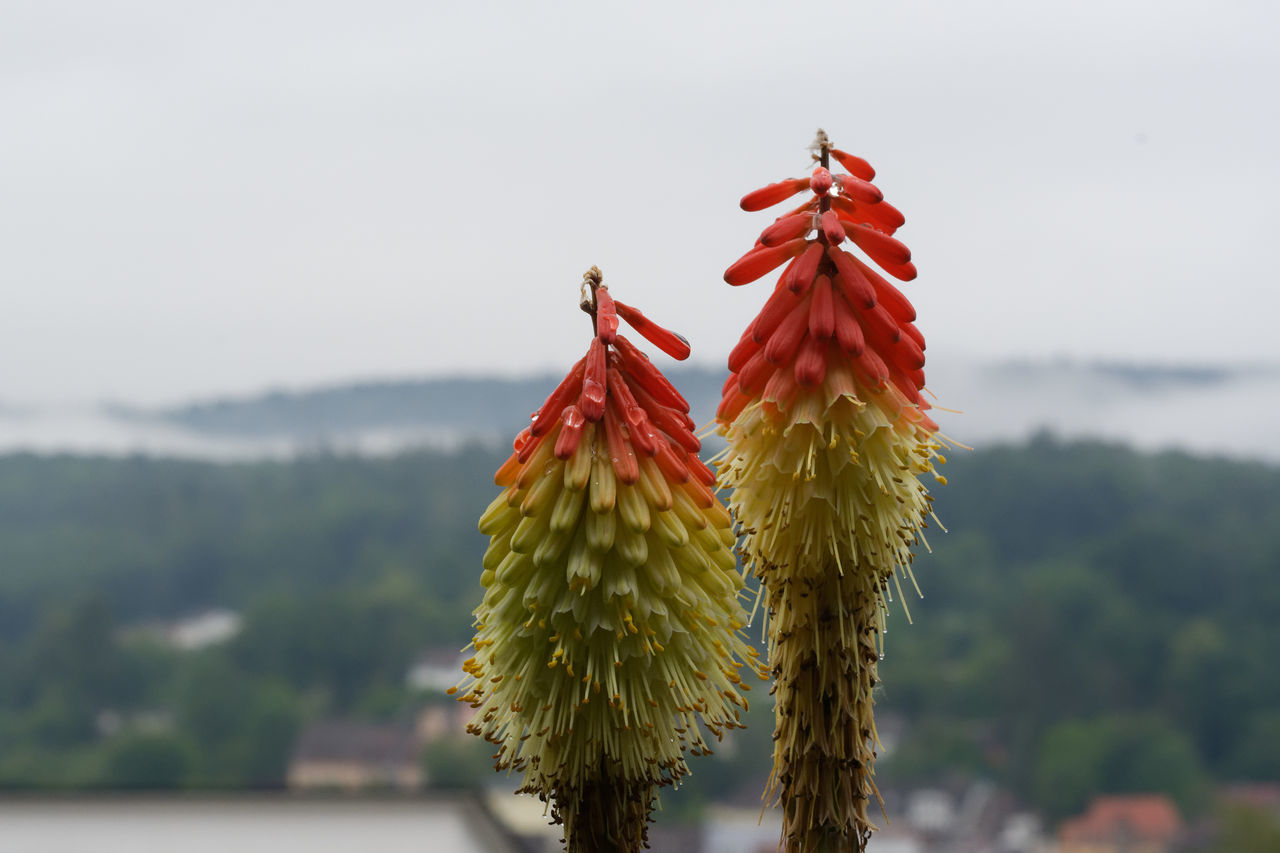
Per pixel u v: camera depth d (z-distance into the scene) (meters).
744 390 3.09
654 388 3.11
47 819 11.22
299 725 40.44
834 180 3.07
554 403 3.06
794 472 3.02
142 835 10.96
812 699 3.08
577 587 2.93
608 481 2.94
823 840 3.05
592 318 3.13
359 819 11.32
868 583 3.11
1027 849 31.89
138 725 43.00
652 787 3.16
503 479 3.17
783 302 3.07
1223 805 32.47
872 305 2.99
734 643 3.19
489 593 3.12
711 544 3.02
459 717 38.12
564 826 3.17
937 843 31.44
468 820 11.26
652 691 3.05
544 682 3.02
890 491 3.03
